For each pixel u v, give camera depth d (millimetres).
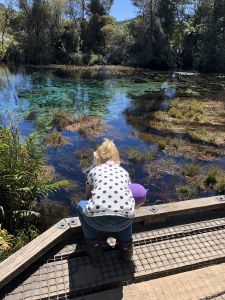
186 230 3680
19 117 13727
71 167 8945
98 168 2898
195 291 2934
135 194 3137
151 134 12133
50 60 37219
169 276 3100
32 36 36656
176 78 28797
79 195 7496
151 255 3307
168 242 3494
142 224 3719
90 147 10484
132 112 15430
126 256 3117
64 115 13578
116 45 39375
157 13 38969
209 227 3754
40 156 6441
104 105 16891
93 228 2902
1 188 5695
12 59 36844
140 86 23547
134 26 39188
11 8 41312
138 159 9609
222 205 3939
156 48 38188
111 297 2840
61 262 3146
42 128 12281
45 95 18969
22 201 5992
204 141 11445
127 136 11852
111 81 25578
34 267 3078
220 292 2918
